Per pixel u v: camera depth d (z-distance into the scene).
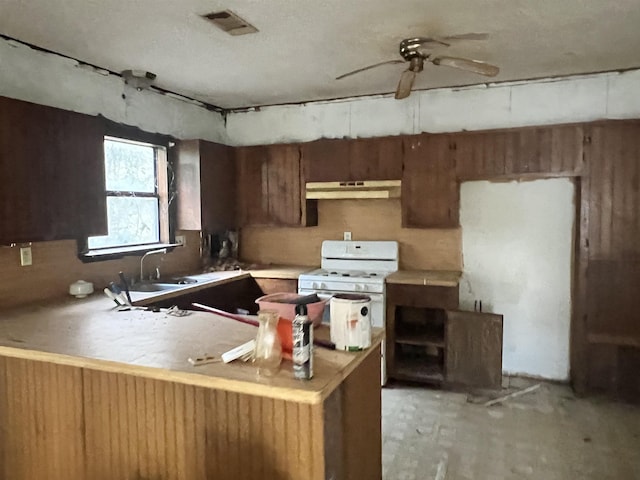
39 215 2.88
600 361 3.75
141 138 4.00
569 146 3.69
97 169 3.30
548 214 4.05
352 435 2.04
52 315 2.68
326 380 1.63
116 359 1.88
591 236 3.66
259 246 5.07
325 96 4.54
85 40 3.00
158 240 4.30
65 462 2.23
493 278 4.25
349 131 4.62
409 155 4.16
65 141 3.05
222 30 2.84
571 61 3.54
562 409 3.57
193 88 4.20
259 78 3.89
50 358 1.98
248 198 4.74
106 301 3.10
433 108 4.32
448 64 2.80
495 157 3.91
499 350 3.74
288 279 4.34
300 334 1.63
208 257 4.88
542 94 4.00
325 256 4.66
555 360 4.12
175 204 4.35
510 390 3.93
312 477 1.75
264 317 1.78
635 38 3.06
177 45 3.10
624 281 3.60
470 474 2.74
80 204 3.16
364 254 4.52
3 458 2.38
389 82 4.05
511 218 4.16
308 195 4.49
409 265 4.51
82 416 2.17
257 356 1.75
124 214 3.92
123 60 3.41
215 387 1.67
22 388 2.30
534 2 2.49
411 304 3.99
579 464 2.83
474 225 4.27
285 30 2.85
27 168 2.80
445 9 2.57
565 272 4.04
